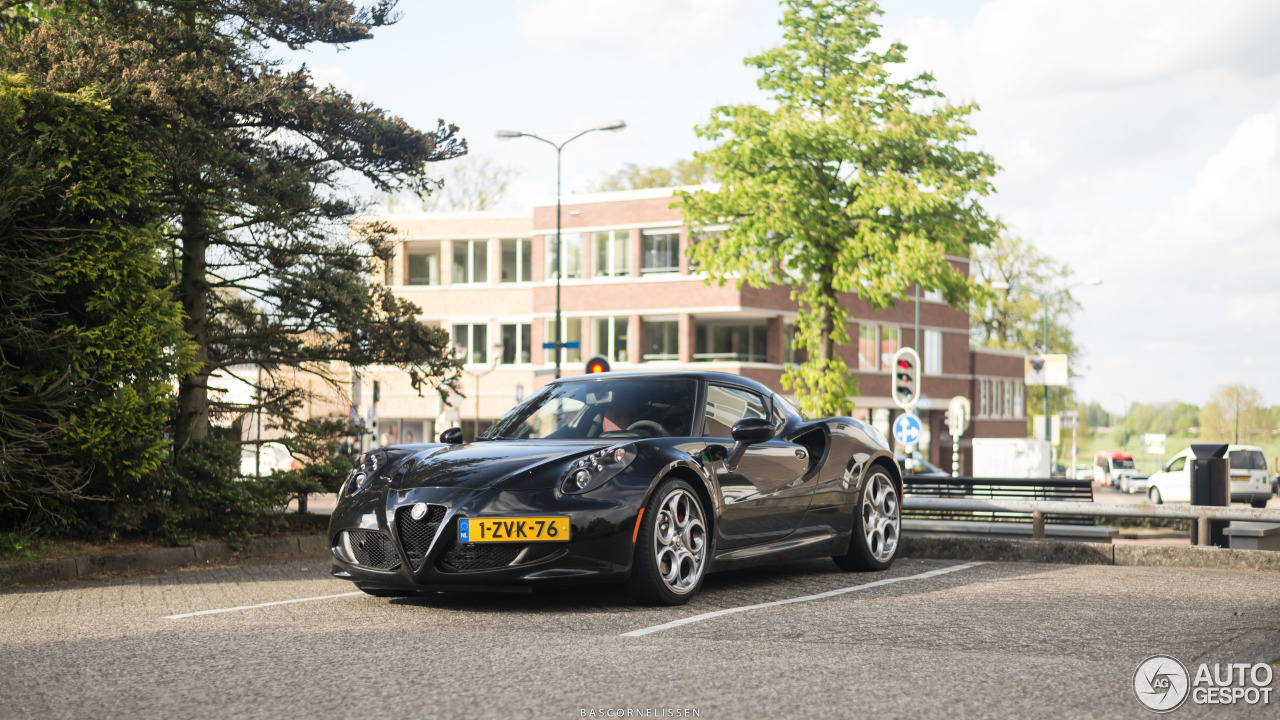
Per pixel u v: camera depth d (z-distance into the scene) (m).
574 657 5.06
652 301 44.66
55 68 10.27
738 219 21.66
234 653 5.33
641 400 7.62
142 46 11.43
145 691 4.53
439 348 14.02
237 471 12.19
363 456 7.29
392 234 13.77
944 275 19.98
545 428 7.58
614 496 6.48
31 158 9.69
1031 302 60.19
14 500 10.05
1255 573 8.64
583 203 46.16
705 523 7.05
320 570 9.92
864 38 21.12
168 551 10.83
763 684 4.48
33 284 9.98
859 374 49.38
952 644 5.38
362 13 13.02
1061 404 64.44
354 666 4.94
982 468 24.91
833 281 20.36
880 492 8.85
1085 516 10.60
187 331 12.64
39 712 4.21
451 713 4.06
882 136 20.38
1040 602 6.82
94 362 10.27
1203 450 9.98
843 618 6.19
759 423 7.18
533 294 47.16
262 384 14.14
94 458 10.27
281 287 12.84
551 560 6.28
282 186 11.85
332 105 12.53
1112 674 4.67
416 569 6.36
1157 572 8.65
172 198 12.00
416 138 13.09
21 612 7.17
